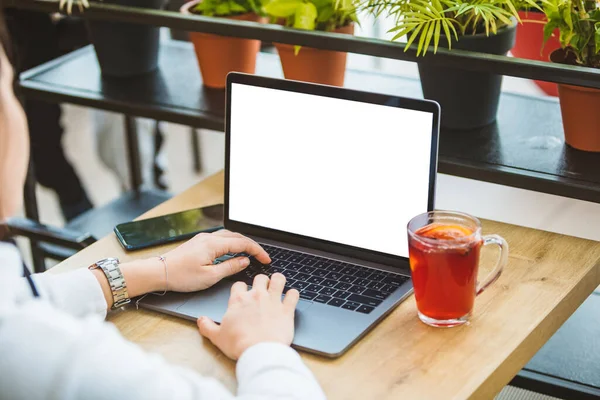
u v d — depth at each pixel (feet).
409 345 3.55
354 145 4.17
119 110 5.96
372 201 4.16
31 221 6.04
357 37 4.94
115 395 2.45
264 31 5.15
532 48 5.61
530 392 5.67
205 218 4.79
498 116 5.45
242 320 3.50
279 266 4.21
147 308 3.93
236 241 4.21
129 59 6.27
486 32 4.64
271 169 4.43
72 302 3.73
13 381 2.43
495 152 4.98
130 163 8.17
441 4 4.86
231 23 5.23
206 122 5.64
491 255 4.28
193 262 4.02
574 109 4.77
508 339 3.56
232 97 4.48
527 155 4.92
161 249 4.49
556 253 4.29
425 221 3.76
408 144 4.01
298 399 2.92
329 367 3.42
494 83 5.12
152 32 6.27
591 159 4.83
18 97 6.33
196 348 3.61
